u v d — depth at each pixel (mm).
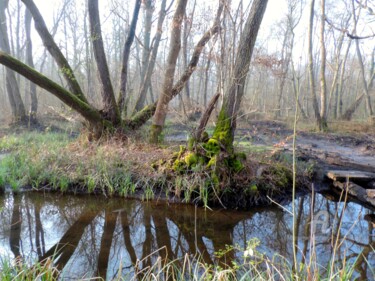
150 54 10258
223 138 6062
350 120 20719
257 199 5734
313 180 6918
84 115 8047
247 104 8711
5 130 13141
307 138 13219
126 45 9312
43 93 19781
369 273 3303
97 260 3770
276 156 7270
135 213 5367
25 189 6223
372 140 12641
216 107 6938
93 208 5578
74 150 7594
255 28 5867
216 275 2699
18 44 18188
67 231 4668
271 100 23266
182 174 6043
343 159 8555
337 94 24016
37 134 11242
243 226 4875
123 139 8398
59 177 6312
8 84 14219
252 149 7754
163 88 8008
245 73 6031
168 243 4305
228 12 6211
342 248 3957
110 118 8602
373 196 5609
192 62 8148
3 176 6125
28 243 4215
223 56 6438
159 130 8391
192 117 8219
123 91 9523
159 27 9914
